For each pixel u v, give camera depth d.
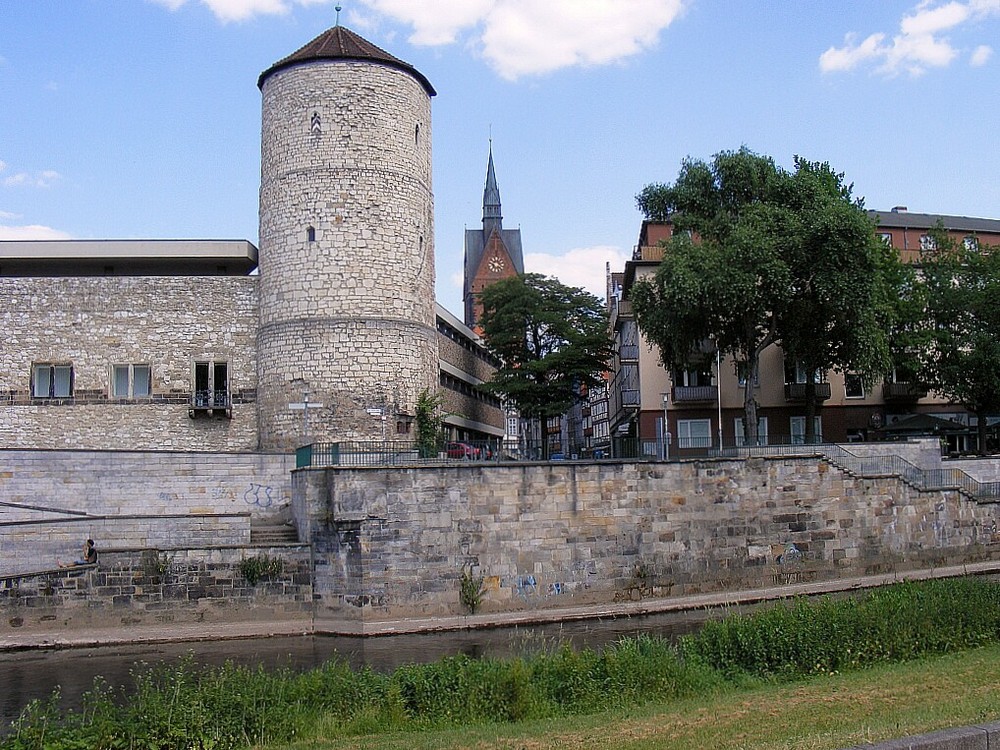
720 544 37.62
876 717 13.68
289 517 39.22
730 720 14.52
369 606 33.12
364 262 45.38
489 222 164.00
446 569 34.12
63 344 48.34
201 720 15.76
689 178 47.50
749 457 38.44
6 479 37.12
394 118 46.81
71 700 23.42
